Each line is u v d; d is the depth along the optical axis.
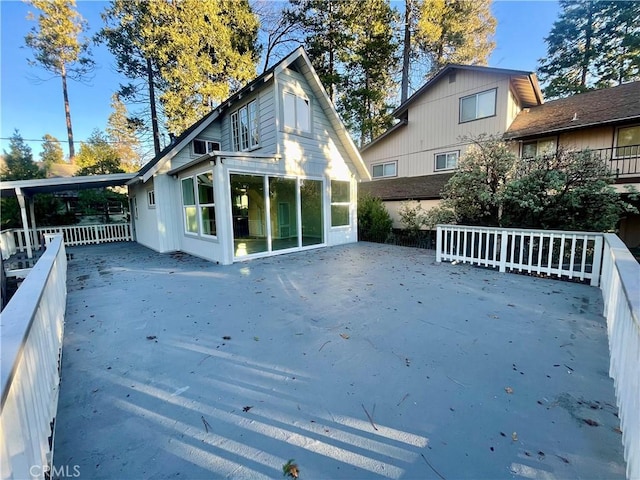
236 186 7.53
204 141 9.83
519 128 10.75
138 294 4.68
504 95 10.94
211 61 14.71
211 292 4.71
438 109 12.88
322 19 15.54
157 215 9.05
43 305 1.95
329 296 4.41
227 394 2.17
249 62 15.15
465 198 7.08
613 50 18.03
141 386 2.28
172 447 1.69
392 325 3.33
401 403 2.04
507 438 1.72
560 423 1.83
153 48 13.74
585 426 1.80
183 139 8.89
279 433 1.79
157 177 8.95
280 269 6.29
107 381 2.35
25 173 16.59
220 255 6.99
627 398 1.62
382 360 2.60
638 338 1.37
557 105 11.26
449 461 1.58
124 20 14.08
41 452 1.46
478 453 1.62
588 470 1.50
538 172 6.04
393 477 1.49
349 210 10.46
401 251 8.67
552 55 20.25
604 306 3.74
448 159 12.68
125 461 1.60
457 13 15.58
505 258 5.84
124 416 1.94
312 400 2.08
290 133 8.09
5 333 1.30
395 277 5.51
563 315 3.57
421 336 3.05
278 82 7.69
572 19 18.98
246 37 15.73
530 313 3.65
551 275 5.41
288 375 2.39
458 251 6.75
